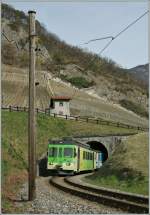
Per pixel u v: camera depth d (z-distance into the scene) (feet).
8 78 377.91
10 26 522.88
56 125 208.64
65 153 147.54
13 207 64.49
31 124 77.61
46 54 439.63
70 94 409.49
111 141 211.41
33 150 77.30
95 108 386.93
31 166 76.89
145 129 257.96
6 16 540.93
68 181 110.93
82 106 374.63
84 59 525.75
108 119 359.05
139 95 581.12
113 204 68.85
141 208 61.93
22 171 132.98
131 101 550.77
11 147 144.77
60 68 484.74
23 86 358.43
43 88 376.27
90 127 227.40
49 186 104.94
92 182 114.21
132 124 373.61
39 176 147.84
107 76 579.89
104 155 226.17
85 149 163.43
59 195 83.97
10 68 417.08
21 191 89.71
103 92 522.88
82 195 81.35
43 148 173.88
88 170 171.42
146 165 110.11
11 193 82.74
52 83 420.77
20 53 471.21
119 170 114.11
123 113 428.15
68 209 64.59
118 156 125.70
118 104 520.01
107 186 102.94
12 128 164.86
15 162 135.44
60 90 408.46
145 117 527.40
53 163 147.64
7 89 335.06
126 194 76.13
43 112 224.12
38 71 423.23
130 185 100.94
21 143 158.92
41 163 161.38
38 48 78.95
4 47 460.55
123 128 247.29
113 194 80.38
